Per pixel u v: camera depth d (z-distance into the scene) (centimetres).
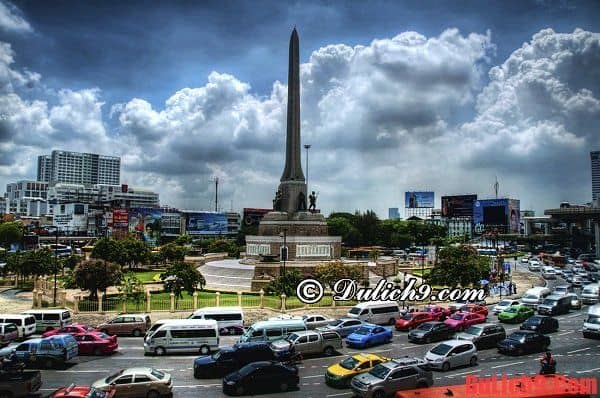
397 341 4975
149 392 3172
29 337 5000
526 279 10800
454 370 3872
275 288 7131
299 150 10538
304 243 9644
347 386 3434
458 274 7925
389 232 19588
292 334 4353
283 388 3388
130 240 11300
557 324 5347
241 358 3766
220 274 9131
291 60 10562
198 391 3391
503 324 5828
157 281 8625
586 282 9712
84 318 5800
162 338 4394
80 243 17362
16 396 3094
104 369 3928
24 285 8869
